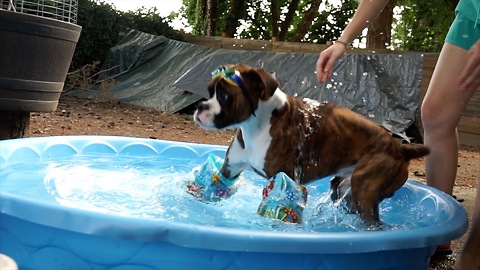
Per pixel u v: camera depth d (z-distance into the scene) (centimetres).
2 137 325
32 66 306
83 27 786
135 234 144
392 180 202
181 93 671
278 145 199
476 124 609
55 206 148
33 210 149
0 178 210
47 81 316
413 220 211
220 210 204
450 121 219
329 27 1116
